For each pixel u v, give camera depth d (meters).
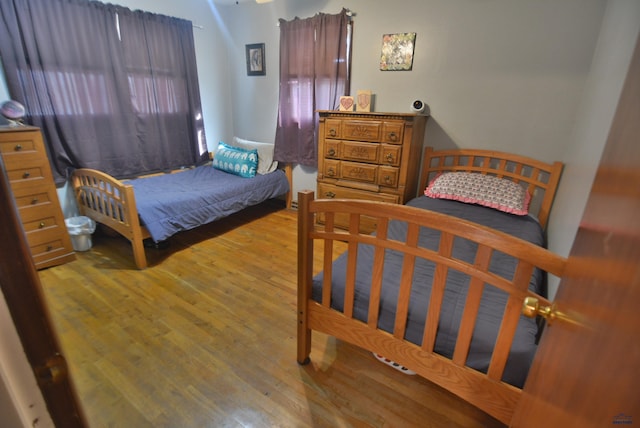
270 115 4.00
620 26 1.68
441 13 2.70
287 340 1.87
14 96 2.48
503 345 1.07
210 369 1.66
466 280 1.48
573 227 1.72
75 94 2.78
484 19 2.55
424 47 2.83
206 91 3.95
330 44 3.18
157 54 3.29
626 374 0.41
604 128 1.57
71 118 2.79
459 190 2.59
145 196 2.78
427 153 3.00
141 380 1.58
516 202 2.38
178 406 1.46
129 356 1.72
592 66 2.22
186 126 3.72
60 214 2.51
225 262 2.71
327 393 1.55
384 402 1.51
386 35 2.97
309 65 3.35
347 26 3.11
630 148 0.53
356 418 1.43
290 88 3.56
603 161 0.69
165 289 2.31
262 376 1.63
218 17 3.87
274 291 2.32
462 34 2.66
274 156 3.89
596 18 2.19
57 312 2.04
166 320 2.00
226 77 4.14
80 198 2.94
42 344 0.35
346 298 1.43
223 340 1.85
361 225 3.13
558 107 2.44
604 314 0.51
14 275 0.32
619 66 1.55
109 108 3.02
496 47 2.56
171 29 3.36
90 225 2.84
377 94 3.16
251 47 3.84
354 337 1.46
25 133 2.25
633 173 0.50
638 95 0.55
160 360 1.70
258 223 3.59
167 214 2.68
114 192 2.59
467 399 1.20
